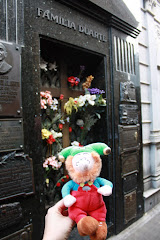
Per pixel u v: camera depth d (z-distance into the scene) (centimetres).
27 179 165
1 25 156
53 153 225
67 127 250
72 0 206
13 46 161
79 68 269
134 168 284
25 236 162
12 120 160
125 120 269
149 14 363
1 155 154
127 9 278
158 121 375
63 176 238
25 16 170
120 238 243
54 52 233
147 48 361
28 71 172
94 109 262
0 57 153
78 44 219
